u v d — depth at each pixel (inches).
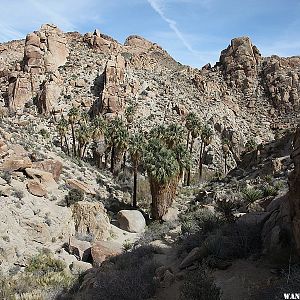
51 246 1173.1
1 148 1450.5
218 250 697.0
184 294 529.7
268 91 5039.4
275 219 676.7
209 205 1407.5
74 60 4313.5
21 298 823.1
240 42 5590.6
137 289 655.1
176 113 3826.3
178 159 1808.6
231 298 538.3
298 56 5610.2
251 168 2092.8
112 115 3420.3
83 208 1354.6
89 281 838.5
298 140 542.6
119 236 1387.8
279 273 562.3
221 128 3939.5
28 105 3631.9
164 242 1077.1
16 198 1221.7
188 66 5969.5
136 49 6422.2
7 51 5364.2
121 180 2252.7
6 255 1016.2
